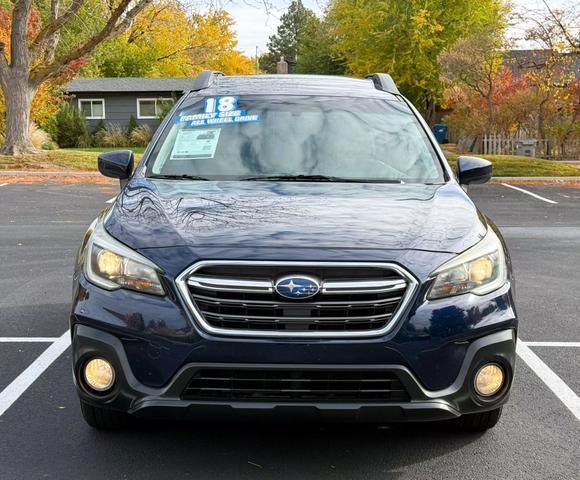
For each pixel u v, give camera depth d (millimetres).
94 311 3547
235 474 3625
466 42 29781
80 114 40219
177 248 3549
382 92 5562
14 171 20969
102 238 3768
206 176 4570
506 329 3619
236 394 3434
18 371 5109
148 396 3455
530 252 9844
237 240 3559
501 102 30406
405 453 3867
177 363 3414
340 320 3412
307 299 3400
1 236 10805
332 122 5043
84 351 3562
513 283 3863
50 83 27719
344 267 3441
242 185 4363
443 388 3500
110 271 3609
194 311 3426
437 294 3508
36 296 7230
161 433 4078
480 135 31875
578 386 4910
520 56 35500
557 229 11914
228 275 3459
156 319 3443
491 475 3646
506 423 4277
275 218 3791
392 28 39031
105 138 41250
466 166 4934
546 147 28688
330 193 4223
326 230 3662
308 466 3717
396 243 3592
